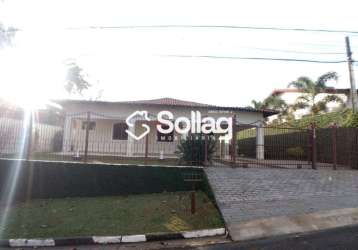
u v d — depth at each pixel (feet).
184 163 37.76
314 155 39.75
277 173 35.22
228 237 20.56
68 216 24.57
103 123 60.13
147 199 28.91
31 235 20.92
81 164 30.83
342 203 26.76
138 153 52.90
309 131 41.39
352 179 34.68
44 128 38.60
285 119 79.87
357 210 24.97
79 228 22.06
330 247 17.66
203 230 21.22
